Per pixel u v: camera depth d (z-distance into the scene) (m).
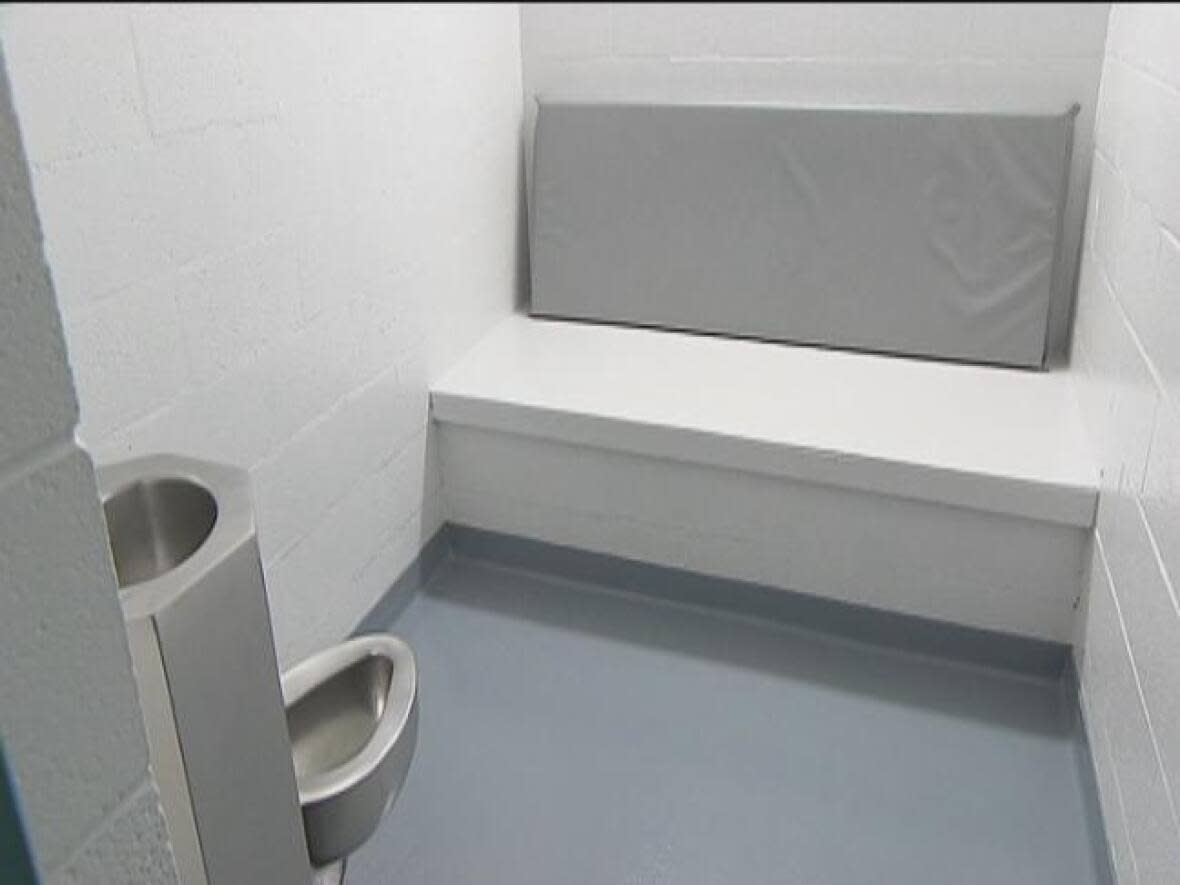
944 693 2.03
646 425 2.12
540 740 1.91
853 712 1.97
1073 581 1.95
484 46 2.41
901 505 2.02
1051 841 1.67
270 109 1.66
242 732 0.91
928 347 2.40
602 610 2.30
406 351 2.18
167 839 0.62
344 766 1.23
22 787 0.50
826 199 2.42
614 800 1.77
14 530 0.48
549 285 2.67
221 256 1.58
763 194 2.46
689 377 2.34
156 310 1.46
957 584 2.05
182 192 1.49
